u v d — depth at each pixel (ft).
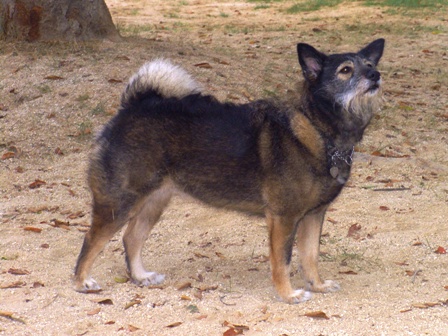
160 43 68.03
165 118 30.42
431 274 32.94
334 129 29.40
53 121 51.90
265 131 29.78
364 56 30.73
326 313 28.89
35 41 62.28
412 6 110.42
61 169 46.98
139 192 30.58
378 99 29.78
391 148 50.34
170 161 30.48
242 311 29.22
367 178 45.39
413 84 66.90
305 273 31.63
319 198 29.86
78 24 63.00
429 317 28.17
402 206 41.32
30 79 56.34
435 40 86.43
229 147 29.99
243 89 56.70
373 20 101.45
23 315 28.89
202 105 30.81
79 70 57.31
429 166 47.60
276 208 29.91
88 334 27.32
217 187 30.60
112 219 30.68
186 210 41.24
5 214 40.73
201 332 27.25
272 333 26.89
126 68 58.03
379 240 36.99
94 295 30.96
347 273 33.50
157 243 37.47
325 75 29.45
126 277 33.19
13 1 61.46
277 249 30.17
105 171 30.40
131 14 113.29
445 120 56.54
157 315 28.96
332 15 107.86
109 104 53.21
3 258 34.86
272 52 77.97
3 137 50.39
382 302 29.94
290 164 29.32
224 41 86.63
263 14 112.68
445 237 36.99
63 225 39.19
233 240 37.65
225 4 124.06
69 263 34.63
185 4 124.67
